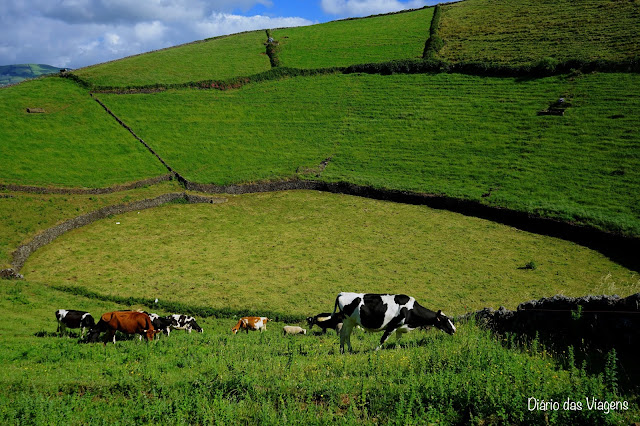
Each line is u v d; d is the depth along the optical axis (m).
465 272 37.34
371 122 70.88
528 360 11.83
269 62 92.44
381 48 92.00
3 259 37.03
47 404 11.80
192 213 52.59
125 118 72.31
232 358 15.83
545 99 67.06
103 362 16.52
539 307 17.33
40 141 62.59
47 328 24.66
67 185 53.56
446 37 92.81
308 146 67.25
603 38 77.62
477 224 47.41
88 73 85.12
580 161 53.28
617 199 45.84
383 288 34.66
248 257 41.53
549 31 85.31
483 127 64.44
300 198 56.62
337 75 85.19
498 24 93.62
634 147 53.50
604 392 9.80
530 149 57.50
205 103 78.75
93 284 35.34
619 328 13.72
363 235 46.12
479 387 10.41
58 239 44.31
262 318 27.00
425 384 10.92
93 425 10.70
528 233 44.59
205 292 34.22
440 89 75.81
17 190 50.62
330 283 35.84
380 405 10.42
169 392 12.38
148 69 88.81
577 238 42.22
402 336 19.52
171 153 65.12
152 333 21.28
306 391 11.64
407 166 59.44
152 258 41.09
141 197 54.00
